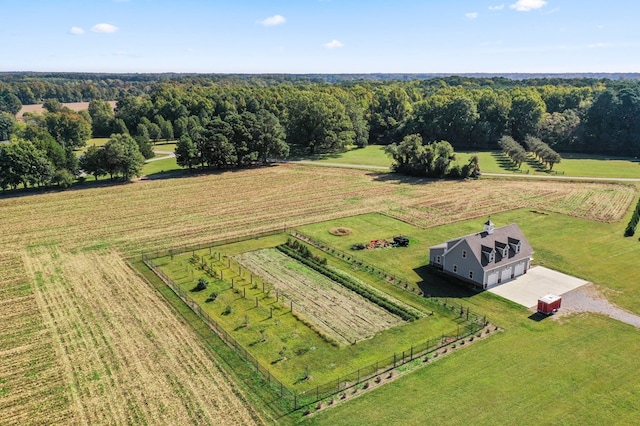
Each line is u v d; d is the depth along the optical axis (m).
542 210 81.00
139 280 54.88
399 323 45.62
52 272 57.25
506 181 102.94
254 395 35.25
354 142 152.12
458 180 104.31
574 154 139.25
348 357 40.09
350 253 63.31
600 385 36.12
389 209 82.88
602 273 56.38
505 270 54.50
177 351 40.69
